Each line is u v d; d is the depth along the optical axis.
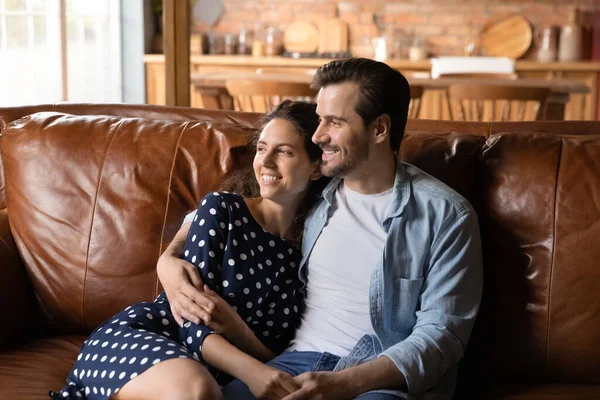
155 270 2.07
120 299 2.08
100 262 2.09
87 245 2.10
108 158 2.15
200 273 1.77
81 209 2.12
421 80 4.77
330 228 1.84
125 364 1.62
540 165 1.90
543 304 1.83
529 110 5.87
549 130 2.17
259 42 6.43
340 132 1.73
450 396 1.75
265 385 1.59
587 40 6.37
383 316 1.75
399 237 1.76
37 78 5.11
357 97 1.71
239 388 1.69
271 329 1.84
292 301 1.85
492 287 1.88
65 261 2.11
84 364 1.71
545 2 6.41
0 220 2.19
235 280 1.78
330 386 1.58
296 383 1.59
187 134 2.17
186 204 2.11
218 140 2.15
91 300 2.09
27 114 2.42
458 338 1.69
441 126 2.24
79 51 5.62
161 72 6.24
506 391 1.79
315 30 6.61
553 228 1.85
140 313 1.80
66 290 2.11
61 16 5.25
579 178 1.86
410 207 1.77
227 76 4.76
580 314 1.81
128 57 6.21
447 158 1.99
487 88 4.33
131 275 2.07
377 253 1.78
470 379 1.90
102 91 5.95
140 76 6.23
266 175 1.82
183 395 1.51
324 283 1.81
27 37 5.00
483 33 6.50
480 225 1.93
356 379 1.59
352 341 1.76
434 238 1.74
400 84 1.76
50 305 2.13
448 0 6.49
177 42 3.17
